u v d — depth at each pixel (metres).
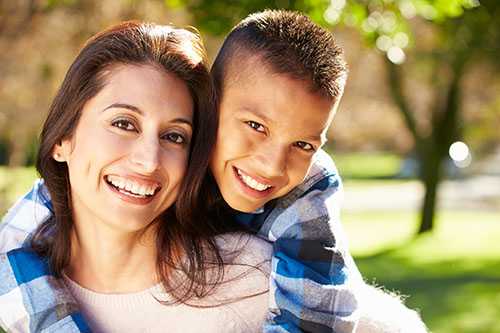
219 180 2.76
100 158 2.44
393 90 19.81
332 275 2.70
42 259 2.65
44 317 2.54
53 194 2.61
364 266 15.07
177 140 2.51
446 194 31.73
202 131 2.59
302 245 2.71
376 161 50.09
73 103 2.49
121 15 10.66
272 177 2.69
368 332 2.84
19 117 14.68
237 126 2.69
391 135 39.28
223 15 6.32
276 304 2.62
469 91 26.25
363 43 7.41
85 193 2.50
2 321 2.62
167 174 2.49
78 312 2.57
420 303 11.66
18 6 11.48
